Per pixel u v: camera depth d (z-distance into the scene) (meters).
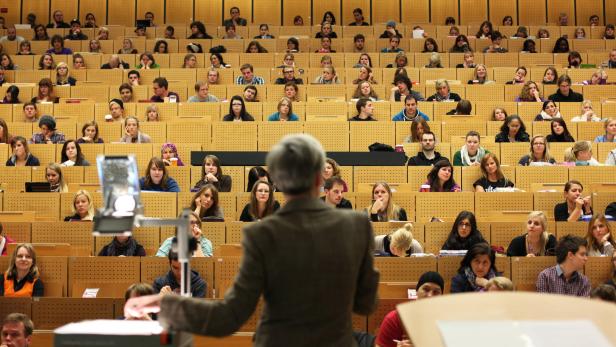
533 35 19.19
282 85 14.09
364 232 2.80
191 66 15.68
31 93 14.30
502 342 1.93
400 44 17.47
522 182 10.20
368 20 20.94
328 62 15.59
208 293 7.26
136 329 2.73
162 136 11.99
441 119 12.79
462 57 16.30
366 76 14.59
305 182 2.74
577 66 16.03
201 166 10.17
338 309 2.66
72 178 10.30
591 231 7.80
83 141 11.59
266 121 12.12
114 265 7.50
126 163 2.93
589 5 20.86
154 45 17.56
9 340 5.41
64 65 14.92
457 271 7.25
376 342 5.50
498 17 20.94
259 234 2.66
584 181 10.10
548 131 12.11
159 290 7.07
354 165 10.27
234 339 6.01
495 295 2.17
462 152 10.77
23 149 10.91
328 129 11.84
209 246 8.00
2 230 8.40
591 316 2.04
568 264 6.82
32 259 7.41
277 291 2.64
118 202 2.88
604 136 11.69
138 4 20.92
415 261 7.28
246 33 18.64
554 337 1.95
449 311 2.11
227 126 11.93
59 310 6.55
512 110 13.09
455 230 8.04
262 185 8.50
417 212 9.29
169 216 9.09
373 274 2.84
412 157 10.91
